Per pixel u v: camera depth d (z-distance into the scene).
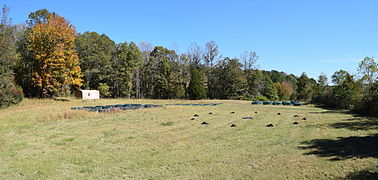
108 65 43.62
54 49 29.67
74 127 12.60
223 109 23.12
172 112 19.61
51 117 15.22
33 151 7.94
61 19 30.34
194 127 12.58
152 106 24.78
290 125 12.84
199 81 39.44
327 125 12.33
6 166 6.43
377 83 18.41
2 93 20.86
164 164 6.57
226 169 5.96
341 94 24.52
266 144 8.48
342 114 18.14
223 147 8.26
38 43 29.20
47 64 29.52
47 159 7.08
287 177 5.25
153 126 12.95
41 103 26.09
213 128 12.23
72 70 31.94
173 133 10.99
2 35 24.36
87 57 41.94
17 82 31.25
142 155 7.48
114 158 7.19
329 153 6.91
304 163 6.10
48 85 29.75
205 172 5.82
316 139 8.98
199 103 31.25
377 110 17.22
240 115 17.92
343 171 5.35
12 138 9.80
